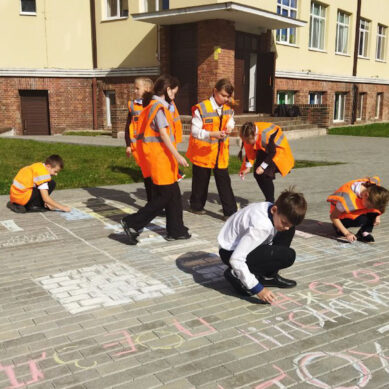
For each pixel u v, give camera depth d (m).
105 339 2.89
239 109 18.67
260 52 19.02
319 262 4.31
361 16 25.55
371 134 19.84
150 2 18.45
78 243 4.88
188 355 2.72
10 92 19.89
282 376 2.52
